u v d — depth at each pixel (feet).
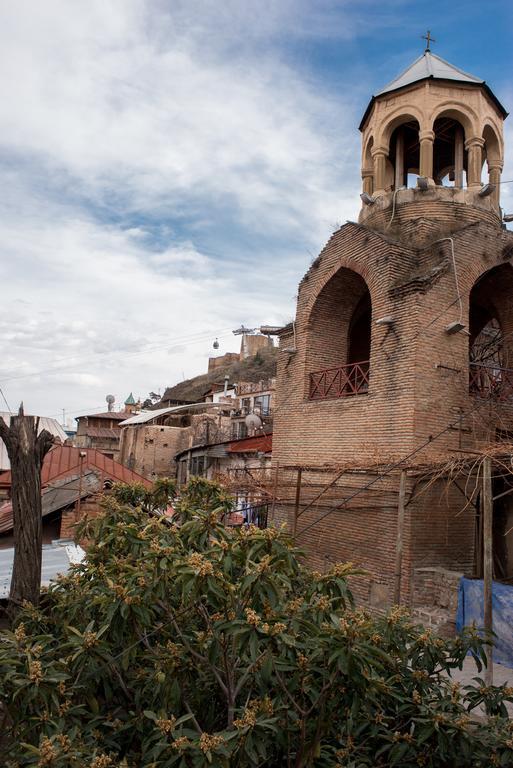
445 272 50.06
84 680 18.75
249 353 311.88
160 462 163.73
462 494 48.19
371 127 65.31
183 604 18.26
